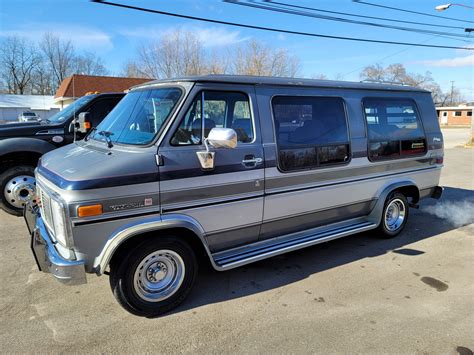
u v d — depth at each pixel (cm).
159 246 322
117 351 284
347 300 361
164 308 333
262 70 3272
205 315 334
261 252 388
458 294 374
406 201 549
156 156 314
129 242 316
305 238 433
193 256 346
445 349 287
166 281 336
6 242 504
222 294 371
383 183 507
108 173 294
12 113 5109
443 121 6962
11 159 602
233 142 311
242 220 373
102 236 297
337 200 457
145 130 339
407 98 541
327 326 317
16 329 311
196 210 339
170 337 301
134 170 304
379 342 295
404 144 526
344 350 285
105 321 324
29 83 6700
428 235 558
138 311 324
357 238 542
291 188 405
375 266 442
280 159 391
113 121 392
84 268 296
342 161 452
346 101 461
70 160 339
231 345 291
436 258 468
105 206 294
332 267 438
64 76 5462
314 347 289
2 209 625
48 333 306
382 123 501
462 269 435
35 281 396
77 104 683
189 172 330
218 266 353
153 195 314
